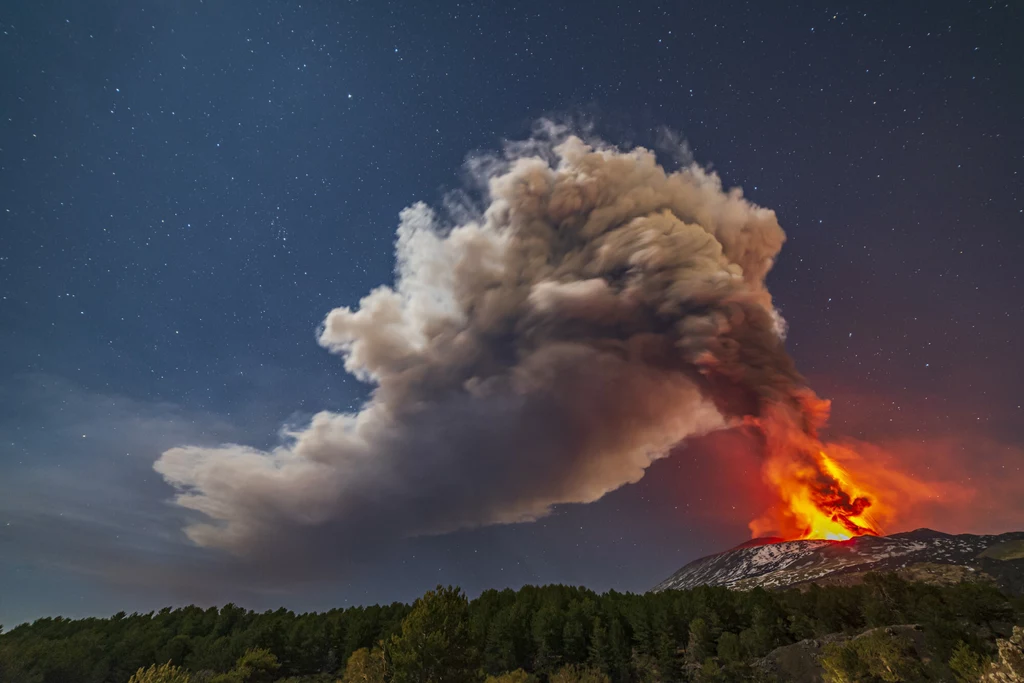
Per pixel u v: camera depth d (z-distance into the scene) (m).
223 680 67.88
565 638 74.38
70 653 72.38
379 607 99.62
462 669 36.41
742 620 75.75
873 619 60.69
